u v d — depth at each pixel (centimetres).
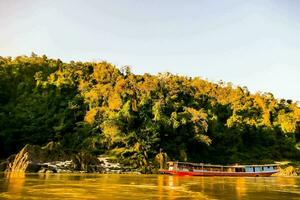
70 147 8750
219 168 7106
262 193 3045
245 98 12712
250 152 10775
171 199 2444
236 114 11725
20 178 4538
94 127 9331
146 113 9375
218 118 11612
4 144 8406
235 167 7119
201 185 3928
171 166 6700
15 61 12512
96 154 8456
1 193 2597
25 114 9612
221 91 13212
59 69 11944
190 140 9406
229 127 11019
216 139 10412
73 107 9831
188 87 11950
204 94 12350
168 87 10900
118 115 9000
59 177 4938
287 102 13988
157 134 8806
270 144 11356
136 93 10050
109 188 3188
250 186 3931
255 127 11431
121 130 8762
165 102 9819
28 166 6512
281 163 9844
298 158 10900
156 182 4284
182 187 3556
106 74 11681
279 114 12544
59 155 7181
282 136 11694
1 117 8988
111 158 8019
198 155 9800
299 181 5275
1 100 10488
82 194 2608
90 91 10531
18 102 10400
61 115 9744
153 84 10594
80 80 11381
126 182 4122
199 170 6712
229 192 3088
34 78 11594
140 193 2805
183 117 9475
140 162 7994
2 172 6384
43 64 12369
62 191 2803
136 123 9075
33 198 2314
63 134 9219
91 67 12531
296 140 11825
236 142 10781
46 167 6688
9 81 11400
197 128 9431
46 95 10519
